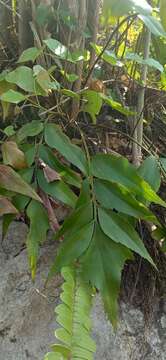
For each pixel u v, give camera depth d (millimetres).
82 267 417
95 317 501
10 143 450
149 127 617
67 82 535
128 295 520
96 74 590
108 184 449
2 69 591
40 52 494
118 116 598
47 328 492
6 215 454
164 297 535
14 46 598
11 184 426
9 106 519
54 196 441
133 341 504
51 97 525
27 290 505
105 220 431
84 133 555
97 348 490
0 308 495
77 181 456
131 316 513
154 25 467
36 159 453
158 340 516
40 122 471
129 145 580
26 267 515
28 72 460
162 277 537
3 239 478
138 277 525
